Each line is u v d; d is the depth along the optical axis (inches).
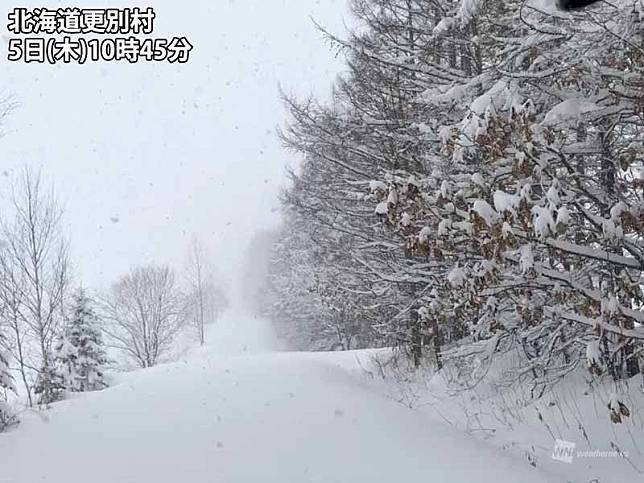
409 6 485.4
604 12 220.1
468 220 229.0
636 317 215.9
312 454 247.8
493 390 395.9
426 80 463.8
